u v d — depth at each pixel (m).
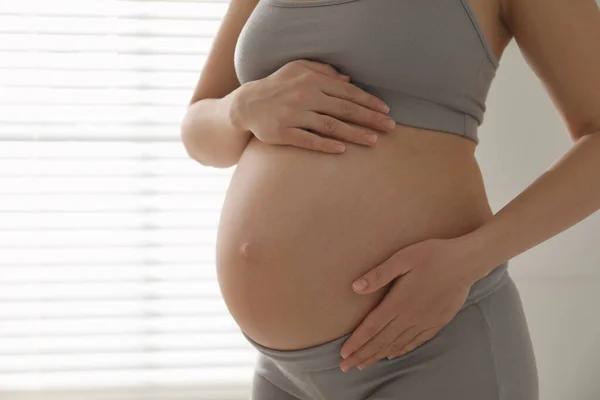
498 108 1.78
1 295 1.90
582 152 1.02
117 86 1.89
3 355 1.91
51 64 1.88
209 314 1.93
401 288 0.99
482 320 1.04
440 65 1.05
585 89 1.02
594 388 1.79
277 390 1.25
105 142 1.90
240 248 1.09
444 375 1.03
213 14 1.91
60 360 1.92
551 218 1.01
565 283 1.78
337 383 1.10
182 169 1.92
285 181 1.08
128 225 1.91
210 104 1.30
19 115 1.88
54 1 1.87
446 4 1.05
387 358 1.05
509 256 1.01
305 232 1.04
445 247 0.99
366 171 1.04
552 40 1.03
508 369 1.05
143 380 1.94
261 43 1.15
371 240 1.02
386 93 1.08
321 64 1.09
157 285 1.93
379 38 1.05
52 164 1.89
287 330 1.07
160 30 1.89
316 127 1.07
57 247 1.89
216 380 1.96
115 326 1.92
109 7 1.88
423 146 1.06
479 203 1.09
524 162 1.79
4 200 1.89
